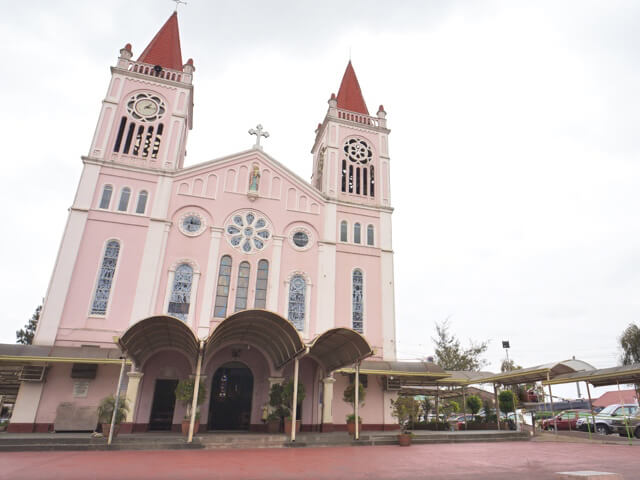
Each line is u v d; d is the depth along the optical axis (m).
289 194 29.86
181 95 30.06
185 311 24.92
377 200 32.38
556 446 19.55
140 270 24.84
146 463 13.14
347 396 23.56
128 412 21.11
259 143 30.44
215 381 25.19
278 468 12.33
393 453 16.42
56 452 15.93
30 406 21.16
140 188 26.73
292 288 27.56
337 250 29.58
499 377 27.67
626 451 17.16
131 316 23.83
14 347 21.08
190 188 27.70
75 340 22.59
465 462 13.77
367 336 28.02
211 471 11.69
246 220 28.16
